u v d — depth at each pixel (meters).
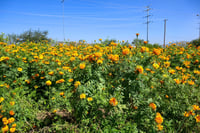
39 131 2.43
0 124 2.32
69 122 2.53
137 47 3.97
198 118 2.39
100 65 3.06
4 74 3.24
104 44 5.56
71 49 5.80
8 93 2.68
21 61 3.69
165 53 6.17
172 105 2.76
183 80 3.08
